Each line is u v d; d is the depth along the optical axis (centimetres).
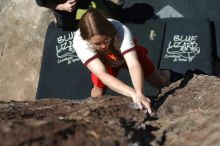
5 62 783
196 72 672
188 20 698
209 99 392
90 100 448
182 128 314
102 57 444
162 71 594
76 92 690
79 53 427
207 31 686
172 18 705
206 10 701
